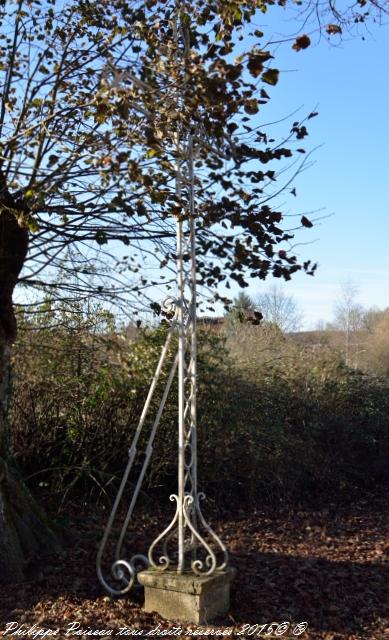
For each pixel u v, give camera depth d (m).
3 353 6.41
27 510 6.80
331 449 12.38
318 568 6.79
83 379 9.19
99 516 8.80
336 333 34.91
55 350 8.88
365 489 12.48
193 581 5.05
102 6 6.79
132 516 9.01
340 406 12.88
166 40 6.21
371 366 18.91
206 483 10.21
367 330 38.09
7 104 6.59
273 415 11.20
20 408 9.25
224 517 9.62
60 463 9.41
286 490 11.00
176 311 5.48
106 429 9.73
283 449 10.99
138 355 9.34
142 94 5.35
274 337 13.34
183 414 5.34
